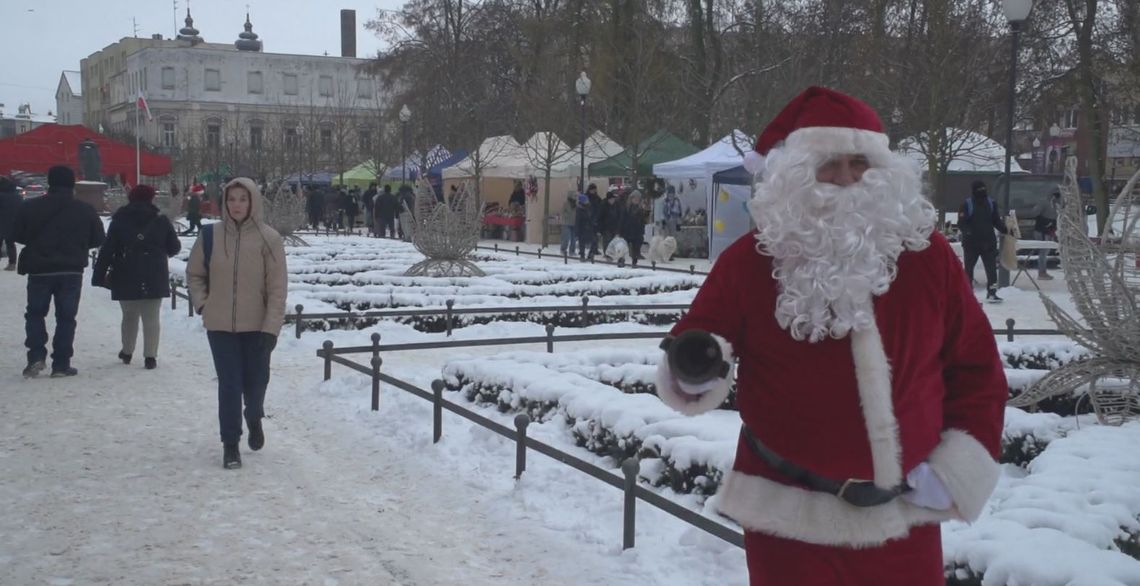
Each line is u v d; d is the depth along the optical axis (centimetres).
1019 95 2900
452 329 1425
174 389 998
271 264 730
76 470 707
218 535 582
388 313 1378
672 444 646
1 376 1049
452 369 970
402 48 5266
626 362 995
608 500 634
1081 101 2844
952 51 2781
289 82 9369
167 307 1642
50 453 750
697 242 2895
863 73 3003
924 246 283
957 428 287
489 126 4722
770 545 289
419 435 806
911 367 279
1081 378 768
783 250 278
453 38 5056
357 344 1297
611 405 741
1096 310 743
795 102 295
